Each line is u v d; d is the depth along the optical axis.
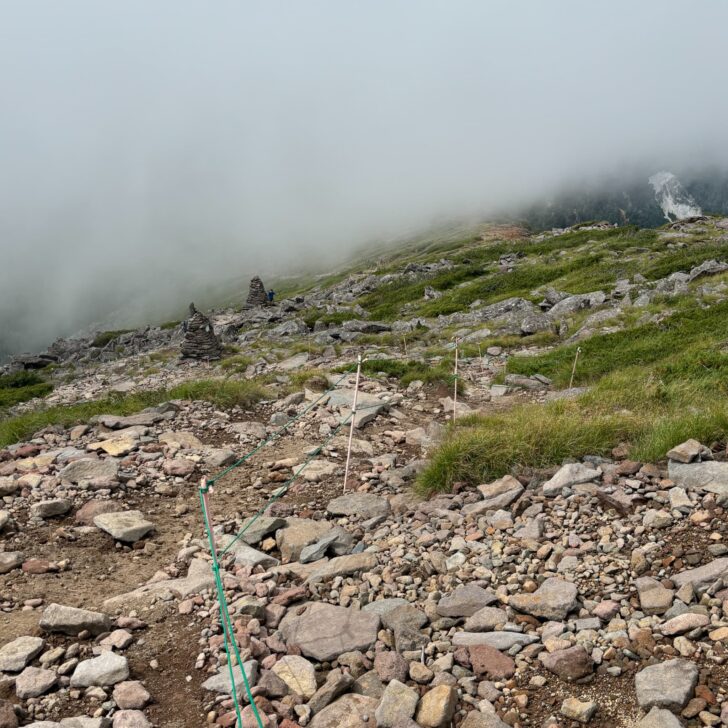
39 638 6.16
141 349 60.06
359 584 7.21
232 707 5.23
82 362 64.69
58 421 14.58
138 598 7.05
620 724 4.62
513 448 9.94
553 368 20.77
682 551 6.70
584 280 45.38
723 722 4.39
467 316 39.34
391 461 11.63
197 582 7.24
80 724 4.98
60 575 7.72
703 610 5.64
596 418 10.98
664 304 29.88
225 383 17.09
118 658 5.81
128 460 11.57
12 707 5.11
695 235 65.31
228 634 5.77
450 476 9.70
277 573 7.64
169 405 14.98
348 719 4.92
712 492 7.68
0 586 7.38
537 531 7.70
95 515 9.20
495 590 6.70
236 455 12.32
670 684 4.73
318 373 19.59
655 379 15.55
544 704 4.95
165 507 9.87
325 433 13.73
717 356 16.38
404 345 31.70
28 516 9.21
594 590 6.39
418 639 5.93
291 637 6.17
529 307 38.12
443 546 7.88
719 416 9.60
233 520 9.30
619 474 8.94
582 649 5.34
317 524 8.80
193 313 38.25
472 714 4.81
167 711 5.29
